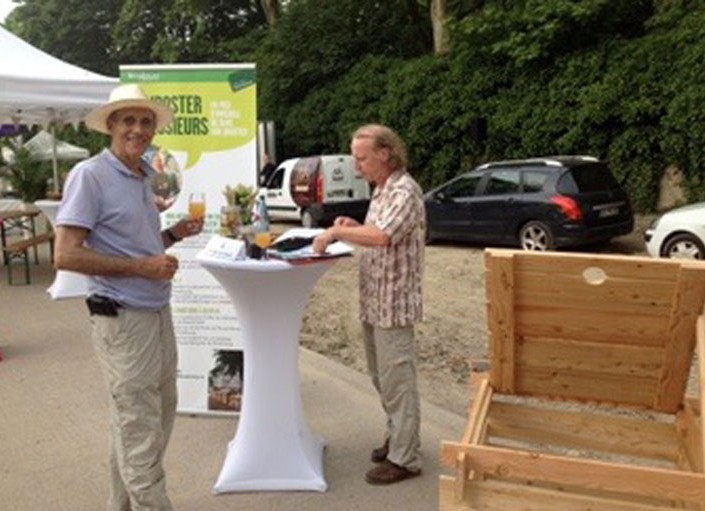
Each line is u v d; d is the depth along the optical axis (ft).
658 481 7.85
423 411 14.80
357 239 10.78
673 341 8.37
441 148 58.85
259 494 11.60
